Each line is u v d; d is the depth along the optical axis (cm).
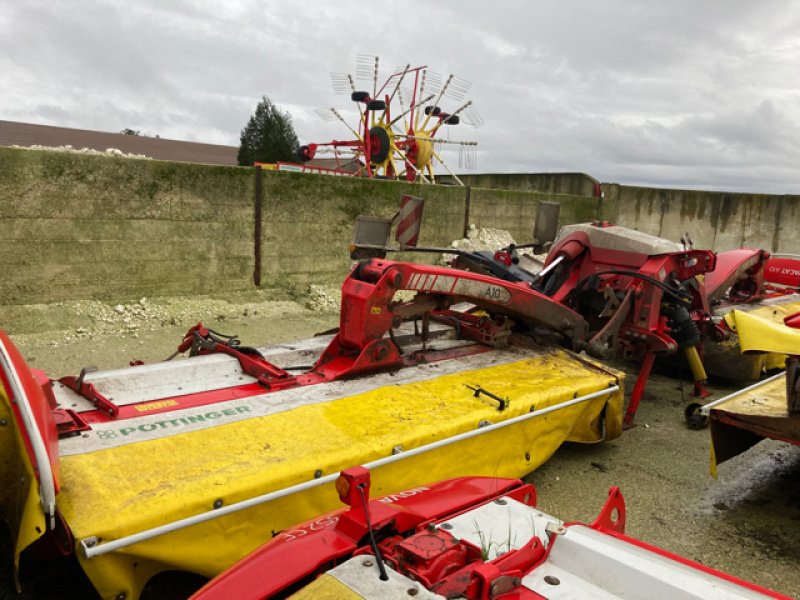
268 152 2747
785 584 300
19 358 225
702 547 332
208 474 250
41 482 202
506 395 368
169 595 266
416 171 1473
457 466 330
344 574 158
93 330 695
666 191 1554
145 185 751
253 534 254
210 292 834
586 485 402
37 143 2480
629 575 175
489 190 1212
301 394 340
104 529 211
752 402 391
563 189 1725
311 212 912
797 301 761
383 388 359
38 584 254
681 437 493
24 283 682
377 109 1364
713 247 1502
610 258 516
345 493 190
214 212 816
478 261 524
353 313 378
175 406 314
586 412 419
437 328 490
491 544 191
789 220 1384
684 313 530
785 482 416
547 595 171
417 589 152
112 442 267
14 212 664
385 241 444
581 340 492
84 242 716
